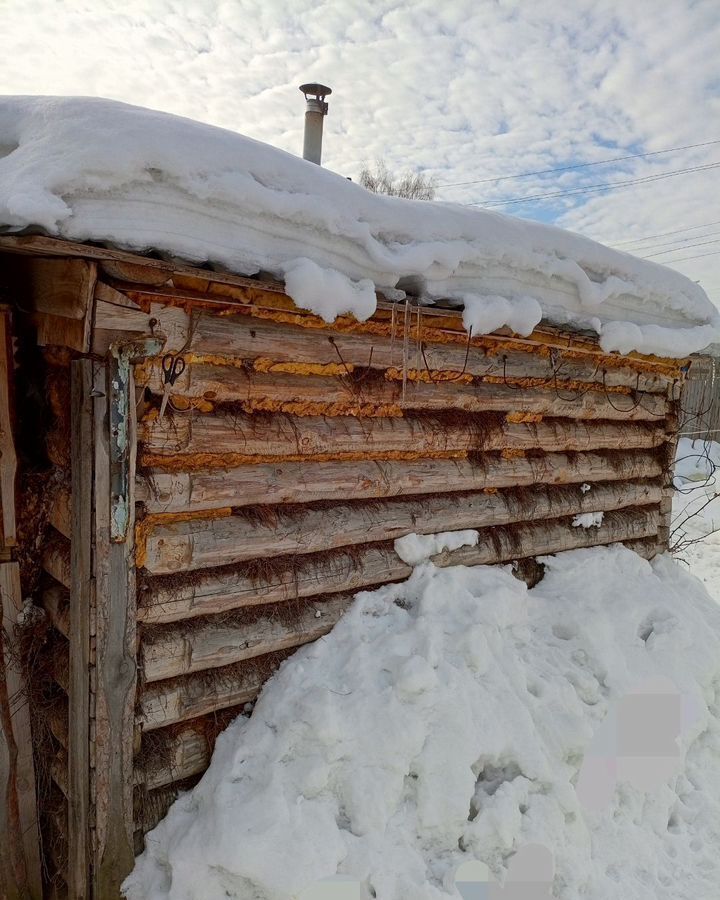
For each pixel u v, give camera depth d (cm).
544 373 417
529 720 315
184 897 236
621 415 490
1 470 268
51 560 275
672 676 406
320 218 254
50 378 267
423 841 273
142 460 255
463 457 387
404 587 348
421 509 358
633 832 337
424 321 326
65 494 260
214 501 274
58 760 276
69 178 196
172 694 266
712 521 959
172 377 251
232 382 274
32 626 279
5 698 270
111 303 229
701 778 391
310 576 306
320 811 253
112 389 234
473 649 321
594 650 385
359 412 332
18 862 273
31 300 261
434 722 291
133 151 204
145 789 261
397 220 289
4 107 243
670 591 479
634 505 520
